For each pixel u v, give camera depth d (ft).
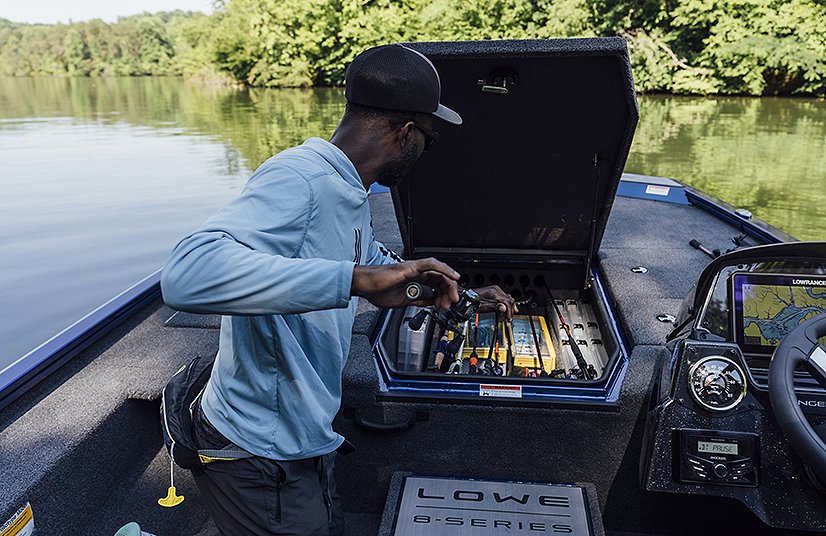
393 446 6.72
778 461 5.37
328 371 4.49
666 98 67.10
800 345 4.96
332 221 3.95
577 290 9.51
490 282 9.67
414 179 8.40
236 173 47.80
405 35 79.41
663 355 6.04
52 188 43.21
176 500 6.86
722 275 6.02
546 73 6.55
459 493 6.45
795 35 62.18
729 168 46.60
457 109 7.23
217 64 101.96
